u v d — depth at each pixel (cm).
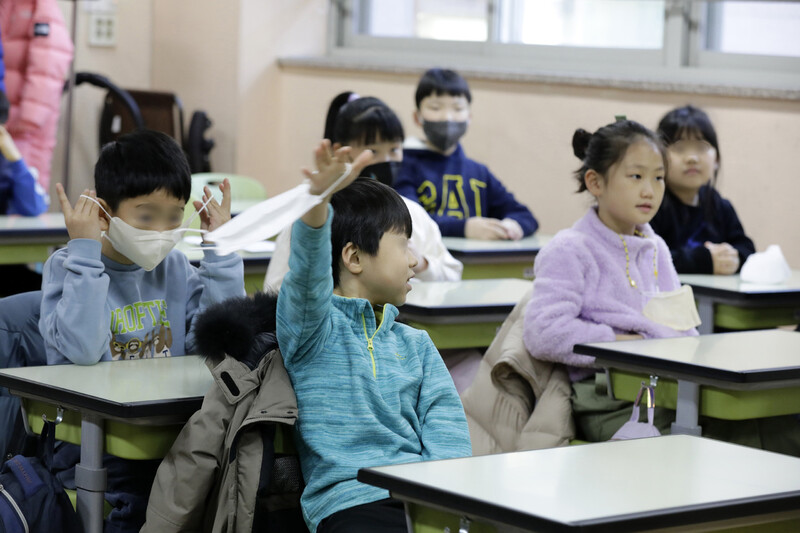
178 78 619
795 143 446
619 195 279
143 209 210
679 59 497
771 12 469
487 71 536
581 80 502
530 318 270
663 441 176
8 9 493
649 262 286
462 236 420
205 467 180
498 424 272
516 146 530
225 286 227
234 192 473
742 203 463
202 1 607
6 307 226
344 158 157
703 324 331
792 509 145
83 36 602
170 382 193
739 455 167
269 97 612
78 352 205
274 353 189
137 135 215
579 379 270
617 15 517
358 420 188
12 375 196
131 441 185
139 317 219
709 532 149
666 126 362
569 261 274
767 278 346
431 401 199
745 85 455
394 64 566
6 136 414
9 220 381
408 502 148
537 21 545
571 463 157
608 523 127
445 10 577
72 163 596
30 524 183
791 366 216
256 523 189
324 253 177
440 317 281
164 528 181
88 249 208
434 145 446
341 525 173
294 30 617
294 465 195
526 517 128
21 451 204
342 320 195
